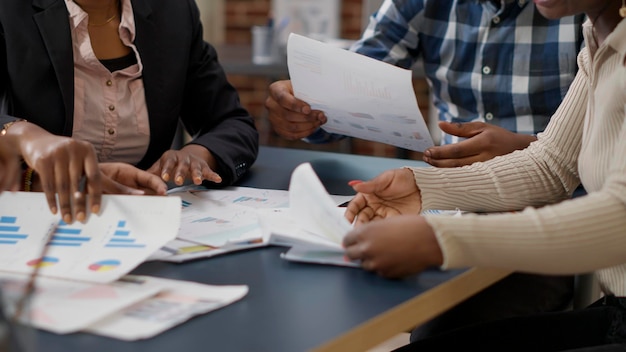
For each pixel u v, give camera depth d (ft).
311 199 3.56
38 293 2.95
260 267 3.47
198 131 6.22
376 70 4.74
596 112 3.95
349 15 17.70
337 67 4.90
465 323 5.31
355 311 3.00
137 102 5.48
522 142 5.10
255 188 5.06
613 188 3.35
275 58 12.76
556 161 4.63
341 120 5.50
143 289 3.04
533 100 6.44
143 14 5.41
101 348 2.58
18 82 5.08
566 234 3.26
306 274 3.40
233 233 3.92
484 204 4.48
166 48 5.54
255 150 5.70
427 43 6.84
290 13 14.61
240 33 18.78
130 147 5.54
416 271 3.30
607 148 3.84
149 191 4.24
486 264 3.29
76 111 5.25
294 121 5.64
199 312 2.88
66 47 5.11
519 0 6.33
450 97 6.82
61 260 3.27
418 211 4.29
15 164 3.79
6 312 2.22
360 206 4.24
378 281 3.34
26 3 5.10
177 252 3.58
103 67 5.27
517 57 6.42
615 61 3.86
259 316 2.91
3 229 3.55
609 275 4.06
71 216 3.55
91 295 2.94
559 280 5.48
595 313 4.27
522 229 3.27
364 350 2.89
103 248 3.38
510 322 4.35
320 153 6.27
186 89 6.04
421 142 5.21
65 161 3.65
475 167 4.58
